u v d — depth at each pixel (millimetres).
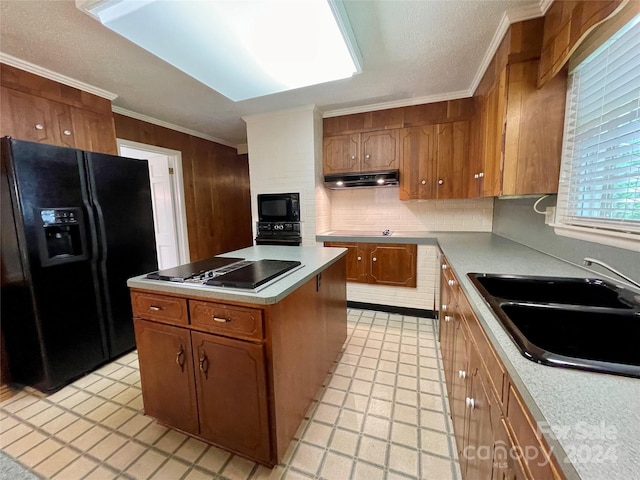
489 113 2121
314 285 1647
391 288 3139
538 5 1575
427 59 2162
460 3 1564
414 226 3469
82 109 2480
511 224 2529
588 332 957
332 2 1252
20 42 1849
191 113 3275
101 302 2135
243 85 2039
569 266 1510
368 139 3221
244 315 1210
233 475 1282
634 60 1135
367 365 2133
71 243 2029
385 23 1730
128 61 2105
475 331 1008
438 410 1664
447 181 2969
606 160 1306
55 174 1854
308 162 3252
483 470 852
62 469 1319
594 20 1130
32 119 2158
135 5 1251
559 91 1637
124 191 2275
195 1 1226
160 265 4012
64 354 1921
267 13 1314
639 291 1034
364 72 2375
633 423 469
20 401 1797
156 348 1434
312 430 1528
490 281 1337
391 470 1293
